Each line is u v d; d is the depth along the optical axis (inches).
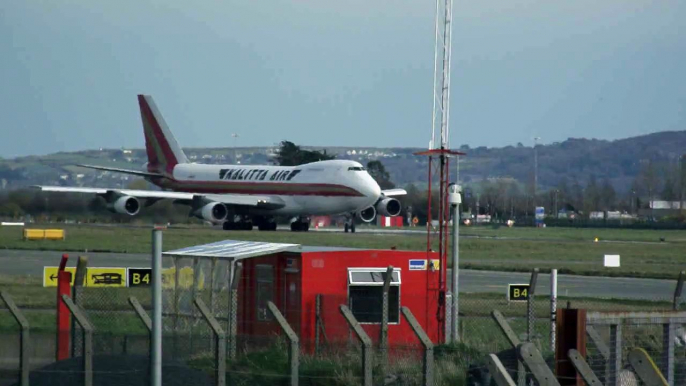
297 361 3036.4
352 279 3887.8
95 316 4660.4
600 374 3147.1
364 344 2994.6
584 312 2881.4
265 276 4013.3
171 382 3166.8
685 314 3248.0
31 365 3590.1
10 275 7194.9
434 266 4128.9
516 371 3073.3
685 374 3474.4
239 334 3949.3
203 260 4055.1
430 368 3021.7
